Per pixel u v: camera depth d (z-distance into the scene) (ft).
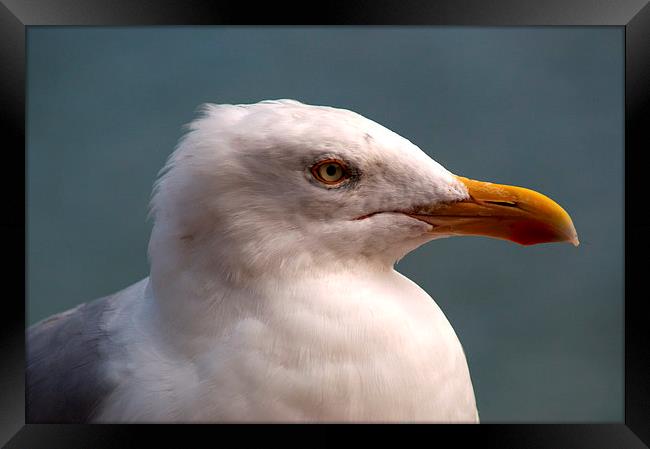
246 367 9.04
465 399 9.12
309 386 9.03
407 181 9.11
